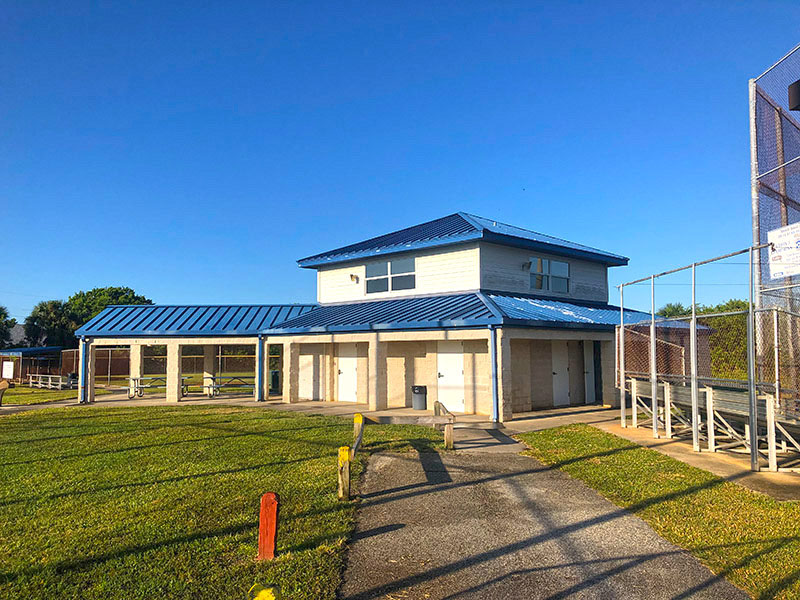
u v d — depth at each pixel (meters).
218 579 4.88
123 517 6.54
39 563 5.25
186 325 21.05
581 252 20.70
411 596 4.65
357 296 21.58
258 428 13.23
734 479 8.08
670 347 16.09
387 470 8.95
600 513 6.68
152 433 12.59
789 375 9.08
